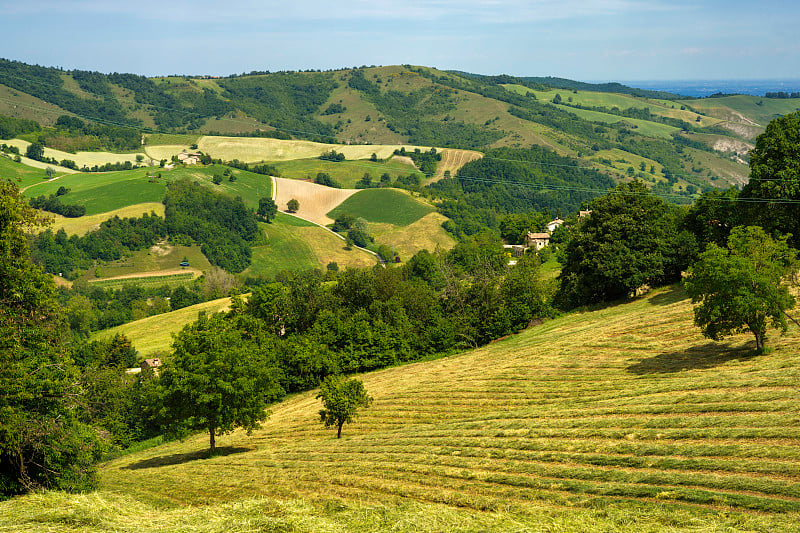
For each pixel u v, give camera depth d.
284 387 63.16
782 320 34.06
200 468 34.72
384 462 29.25
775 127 54.66
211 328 42.12
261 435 46.31
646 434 26.17
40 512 16.12
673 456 23.12
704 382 32.28
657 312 53.25
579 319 61.31
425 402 44.31
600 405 33.38
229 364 40.09
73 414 25.73
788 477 19.34
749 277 33.75
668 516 17.12
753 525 15.80
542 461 25.77
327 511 19.36
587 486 21.39
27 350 25.06
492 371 48.84
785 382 28.86
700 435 24.64
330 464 30.61
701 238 65.56
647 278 64.81
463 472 25.41
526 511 19.42
